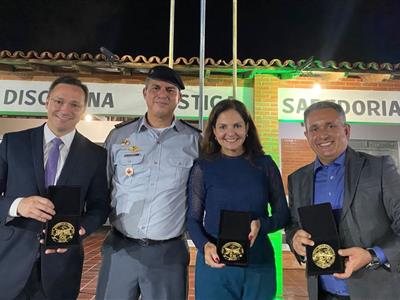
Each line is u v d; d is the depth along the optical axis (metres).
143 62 5.59
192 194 2.51
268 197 2.50
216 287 2.29
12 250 2.30
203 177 2.49
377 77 5.64
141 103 5.77
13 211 2.17
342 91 5.83
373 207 2.07
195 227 2.40
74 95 2.43
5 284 2.27
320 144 2.23
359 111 5.80
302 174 2.39
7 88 5.70
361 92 5.83
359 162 2.17
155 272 2.51
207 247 2.20
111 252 2.60
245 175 2.42
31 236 2.32
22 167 2.36
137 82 5.80
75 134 2.56
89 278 5.39
